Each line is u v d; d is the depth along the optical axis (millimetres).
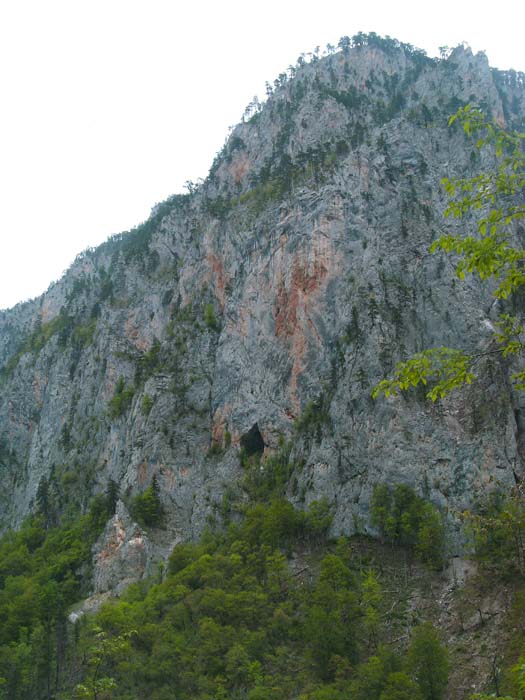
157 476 127250
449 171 129875
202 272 160250
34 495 168375
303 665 75312
